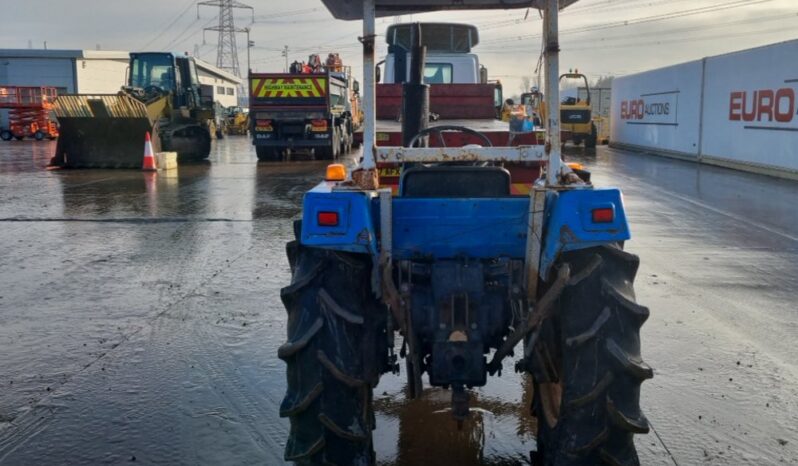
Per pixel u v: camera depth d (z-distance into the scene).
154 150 19.23
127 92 20.95
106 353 5.13
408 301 3.15
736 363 4.89
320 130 21.36
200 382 4.62
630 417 2.86
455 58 10.50
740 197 13.21
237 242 8.95
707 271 7.45
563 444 2.97
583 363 2.92
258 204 12.13
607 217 2.90
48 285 6.97
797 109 15.61
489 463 3.62
